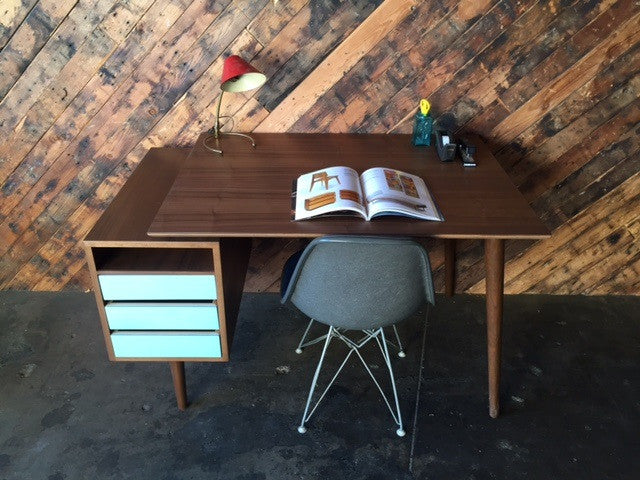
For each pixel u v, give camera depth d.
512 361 2.17
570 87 2.11
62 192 2.33
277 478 1.72
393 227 1.57
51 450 1.81
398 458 1.79
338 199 1.63
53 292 2.55
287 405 1.98
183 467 1.75
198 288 1.66
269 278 2.51
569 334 2.31
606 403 1.99
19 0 1.97
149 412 1.95
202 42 2.06
